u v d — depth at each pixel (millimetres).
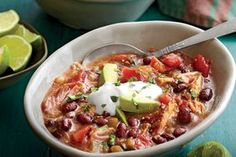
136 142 434
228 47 604
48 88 487
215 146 429
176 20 646
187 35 529
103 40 529
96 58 526
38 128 420
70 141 439
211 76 504
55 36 607
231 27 520
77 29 619
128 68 506
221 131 499
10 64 512
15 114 513
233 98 533
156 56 525
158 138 436
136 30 536
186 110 454
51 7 594
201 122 430
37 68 502
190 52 527
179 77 497
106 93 463
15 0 663
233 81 473
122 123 446
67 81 497
